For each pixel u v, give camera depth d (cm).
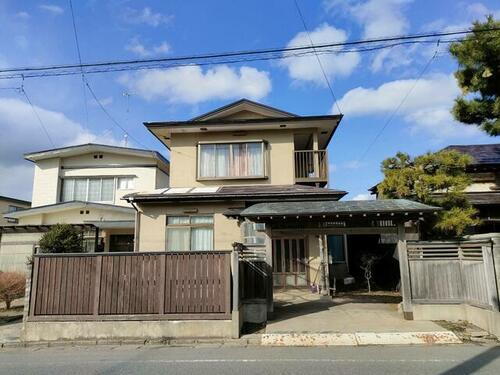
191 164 1683
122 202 2053
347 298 1275
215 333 825
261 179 1642
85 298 862
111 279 869
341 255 1672
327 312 1027
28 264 878
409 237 1291
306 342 764
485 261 810
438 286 935
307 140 1856
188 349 739
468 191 1507
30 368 611
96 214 1833
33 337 845
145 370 581
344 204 1022
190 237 1464
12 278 1273
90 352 737
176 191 1511
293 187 1519
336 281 1584
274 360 629
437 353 656
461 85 1090
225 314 833
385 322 896
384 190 1209
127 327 841
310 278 1391
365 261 1536
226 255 862
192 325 833
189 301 849
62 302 863
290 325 894
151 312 850
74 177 2108
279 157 1666
